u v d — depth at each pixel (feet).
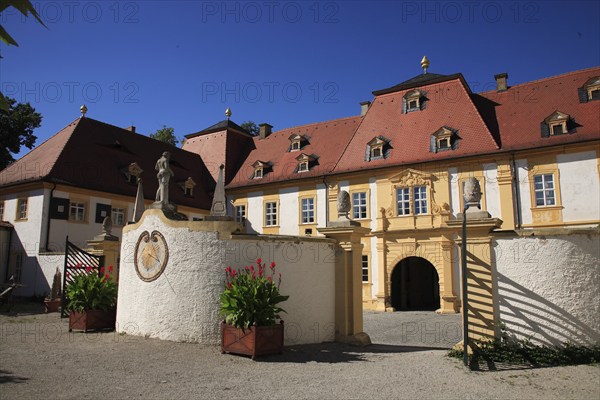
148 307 36.37
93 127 103.09
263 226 106.42
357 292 37.37
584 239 29.27
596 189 73.61
